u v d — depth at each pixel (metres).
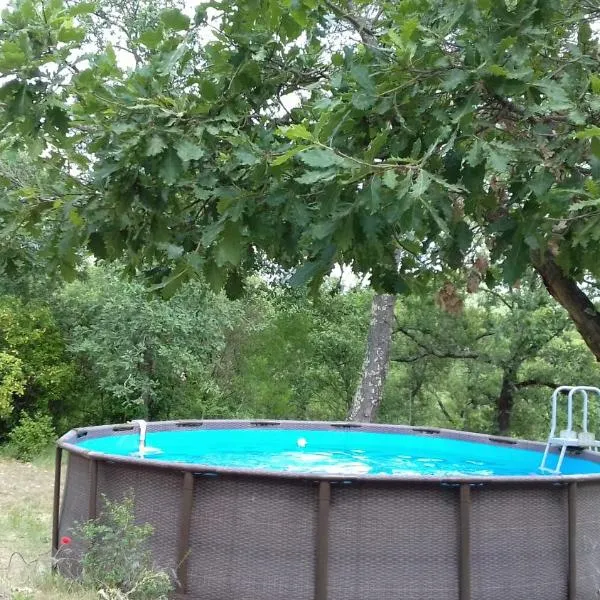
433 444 9.25
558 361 19.20
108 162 2.75
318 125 2.45
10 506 8.66
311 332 18.50
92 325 14.54
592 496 4.80
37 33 2.54
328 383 19.03
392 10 3.05
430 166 2.71
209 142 2.90
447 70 2.70
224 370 17.31
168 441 8.51
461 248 3.06
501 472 7.86
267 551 4.40
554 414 6.79
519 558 4.47
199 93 2.91
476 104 2.54
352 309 18.97
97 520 4.76
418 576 4.32
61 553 5.25
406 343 20.25
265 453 9.08
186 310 14.10
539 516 4.55
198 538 4.54
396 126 2.99
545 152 2.75
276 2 2.95
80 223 3.10
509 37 2.48
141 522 4.75
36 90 2.57
